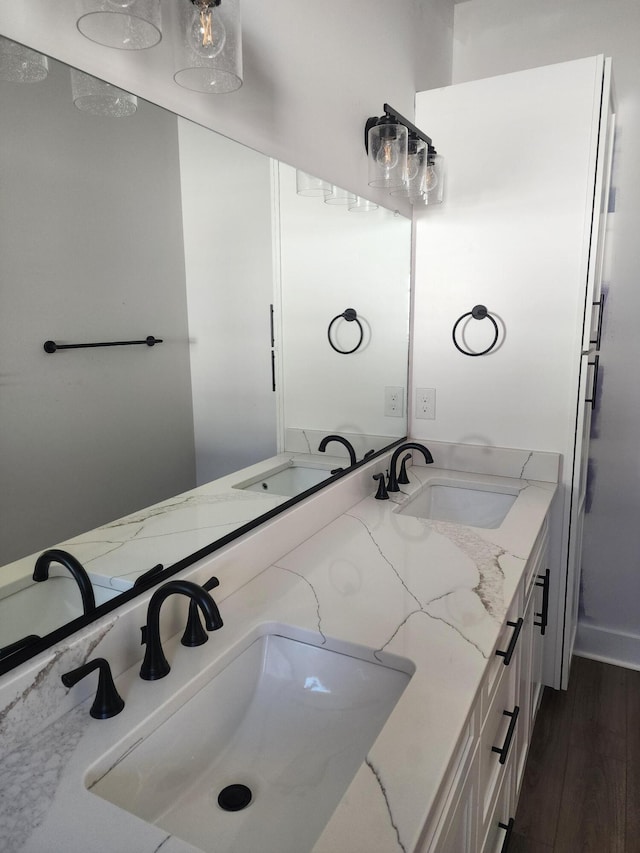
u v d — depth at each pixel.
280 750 1.00
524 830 1.71
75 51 0.86
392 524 1.68
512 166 2.02
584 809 1.78
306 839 0.83
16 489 0.85
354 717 1.03
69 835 0.67
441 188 2.01
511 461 2.16
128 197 1.01
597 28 2.23
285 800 0.90
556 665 2.29
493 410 2.19
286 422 1.56
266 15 1.30
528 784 1.88
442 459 2.29
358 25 1.70
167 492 1.13
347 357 1.84
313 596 1.24
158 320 1.10
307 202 1.55
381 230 1.99
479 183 2.08
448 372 2.24
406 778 0.75
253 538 1.32
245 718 1.06
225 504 1.31
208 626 0.88
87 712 0.86
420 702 0.90
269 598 1.23
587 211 1.94
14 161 0.81
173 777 0.89
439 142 2.12
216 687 1.00
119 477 1.02
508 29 2.38
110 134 0.95
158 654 0.94
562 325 2.03
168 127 1.07
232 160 1.25
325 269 1.65
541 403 2.10
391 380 2.16
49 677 0.83
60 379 0.91
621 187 2.26
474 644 1.06
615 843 1.66
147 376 1.08
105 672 0.85
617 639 2.52
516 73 1.97
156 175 1.06
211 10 0.91
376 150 1.67
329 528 1.66
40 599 0.86
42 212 0.86
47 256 0.87
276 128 1.38
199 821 0.86
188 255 1.16
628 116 2.22
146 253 1.06
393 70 1.94
